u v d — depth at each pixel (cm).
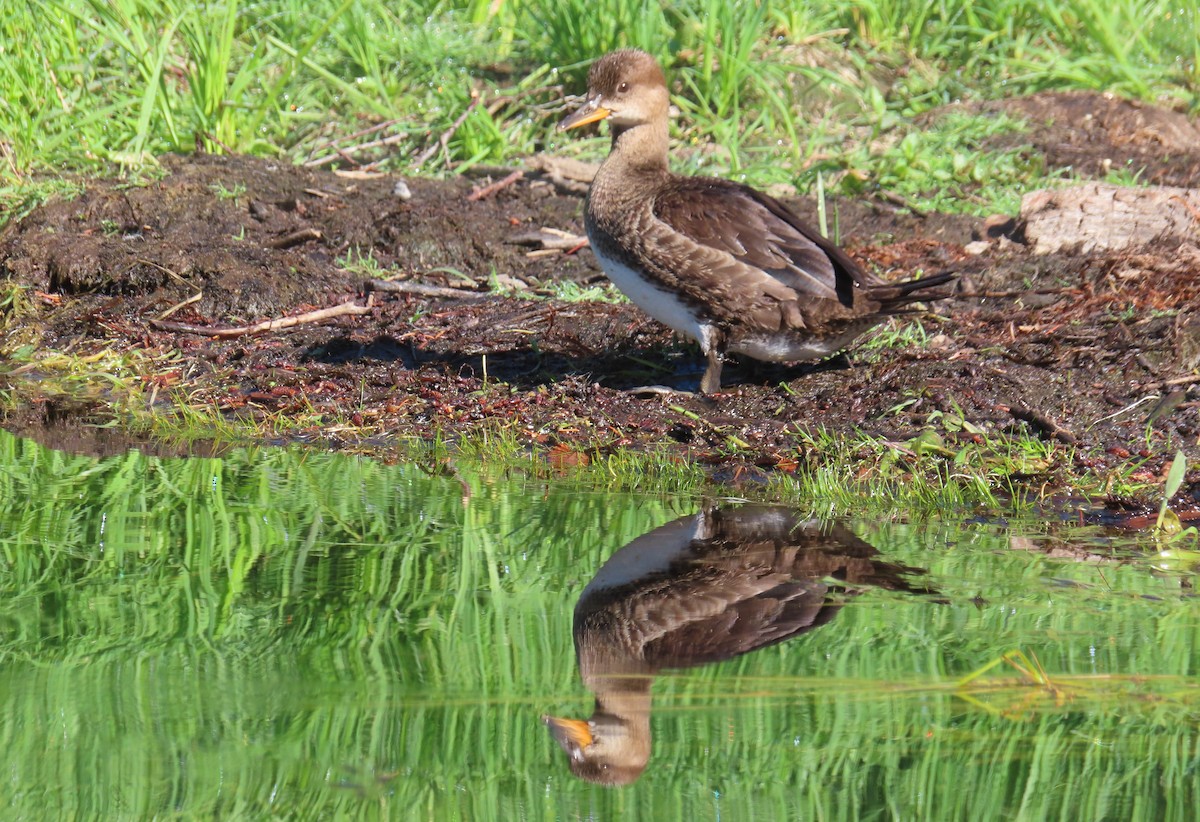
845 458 965
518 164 1658
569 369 1156
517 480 946
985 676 632
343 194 1509
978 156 1634
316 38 1623
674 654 662
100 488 912
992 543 829
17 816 512
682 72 1811
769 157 1680
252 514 862
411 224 1426
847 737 582
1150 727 590
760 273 1045
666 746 576
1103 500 905
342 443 1032
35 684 616
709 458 988
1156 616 710
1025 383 1055
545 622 696
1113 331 1131
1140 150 1706
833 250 1060
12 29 1562
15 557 779
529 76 1817
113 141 1584
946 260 1352
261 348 1206
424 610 712
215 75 1614
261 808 523
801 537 834
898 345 1152
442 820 517
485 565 779
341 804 527
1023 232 1392
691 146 1720
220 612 704
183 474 948
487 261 1393
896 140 1722
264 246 1381
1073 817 518
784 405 1072
